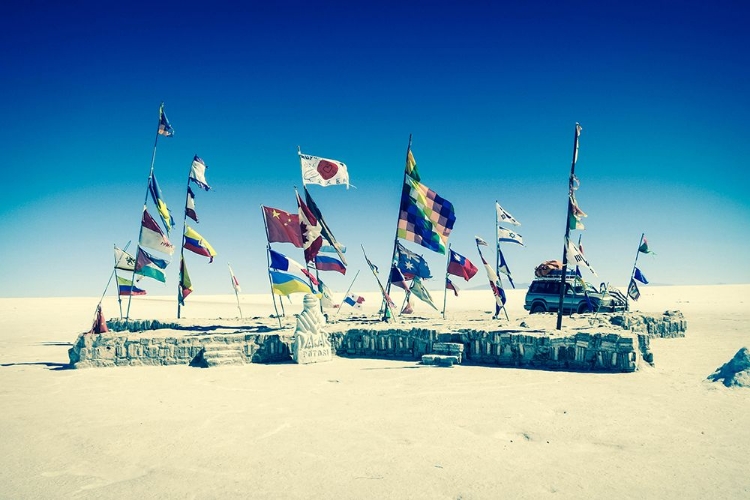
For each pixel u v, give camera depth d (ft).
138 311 142.82
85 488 21.39
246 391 39.55
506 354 48.96
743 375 37.24
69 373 47.91
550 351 47.03
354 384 41.55
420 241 65.00
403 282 65.51
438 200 64.03
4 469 23.59
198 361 52.11
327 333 55.57
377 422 30.32
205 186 69.05
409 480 21.80
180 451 25.79
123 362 51.52
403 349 54.85
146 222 63.93
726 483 21.07
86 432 29.04
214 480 22.09
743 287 338.13
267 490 20.99
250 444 26.73
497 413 31.78
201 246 70.90
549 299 85.97
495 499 19.85
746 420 29.35
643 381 40.04
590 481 21.44
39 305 184.24
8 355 62.08
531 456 24.45
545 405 33.42
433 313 94.02
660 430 27.91
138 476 22.66
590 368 45.24
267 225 59.47
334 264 62.44
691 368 45.34
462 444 26.27
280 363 52.70
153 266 65.46
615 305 83.10
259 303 193.77
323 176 59.67
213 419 31.53
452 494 20.36
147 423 30.73
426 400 35.45
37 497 20.54
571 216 52.70
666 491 20.39
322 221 60.54
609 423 29.27
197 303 195.31
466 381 41.55
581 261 51.70
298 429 29.22
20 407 34.91
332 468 23.27
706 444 25.64
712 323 89.97
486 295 281.74
